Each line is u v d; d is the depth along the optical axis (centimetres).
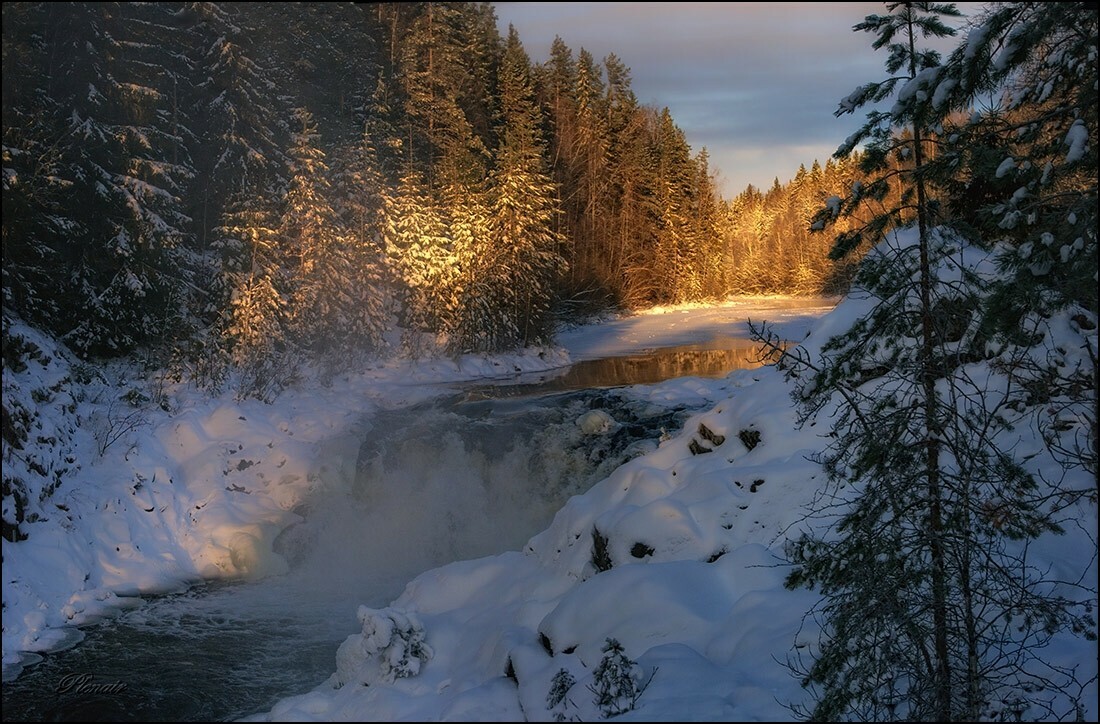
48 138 2159
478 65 5522
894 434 565
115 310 2159
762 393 1023
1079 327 806
